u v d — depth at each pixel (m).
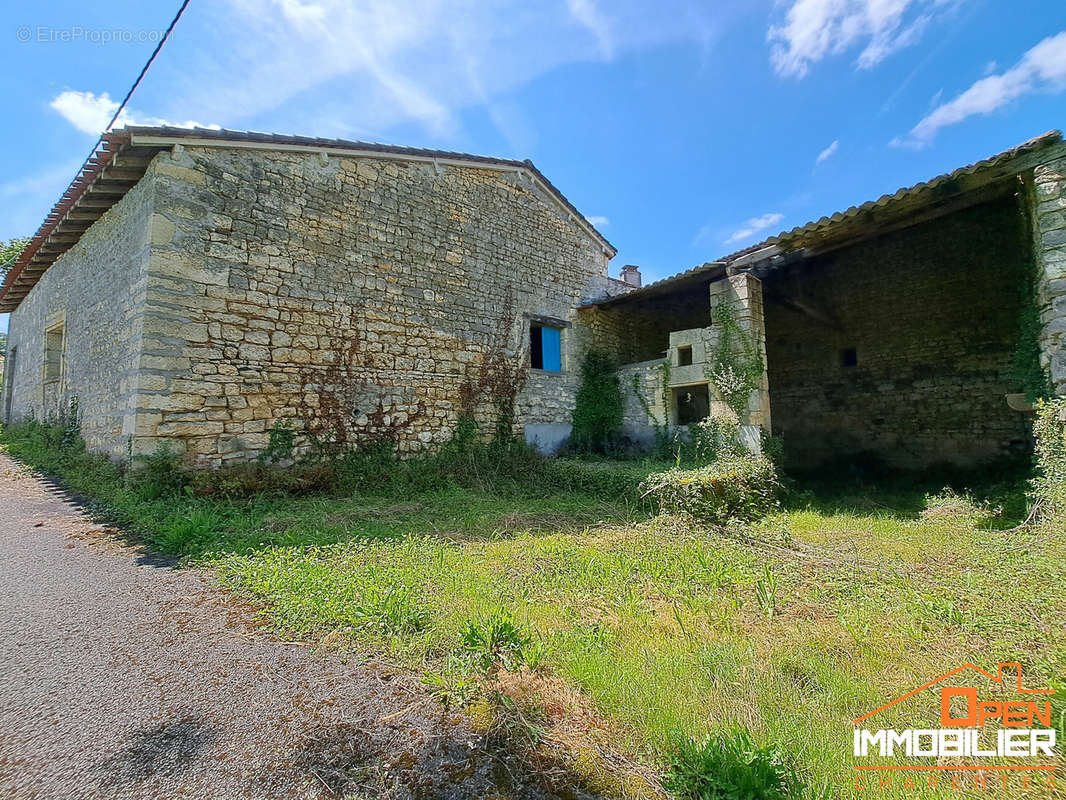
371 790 1.40
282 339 5.95
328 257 6.42
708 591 3.09
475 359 8.02
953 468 8.27
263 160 5.95
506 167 8.63
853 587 3.10
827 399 9.82
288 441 5.89
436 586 2.95
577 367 9.59
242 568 3.07
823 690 1.97
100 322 6.40
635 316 11.02
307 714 1.72
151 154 5.34
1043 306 4.46
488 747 1.58
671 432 7.95
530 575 3.27
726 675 2.04
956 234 8.48
